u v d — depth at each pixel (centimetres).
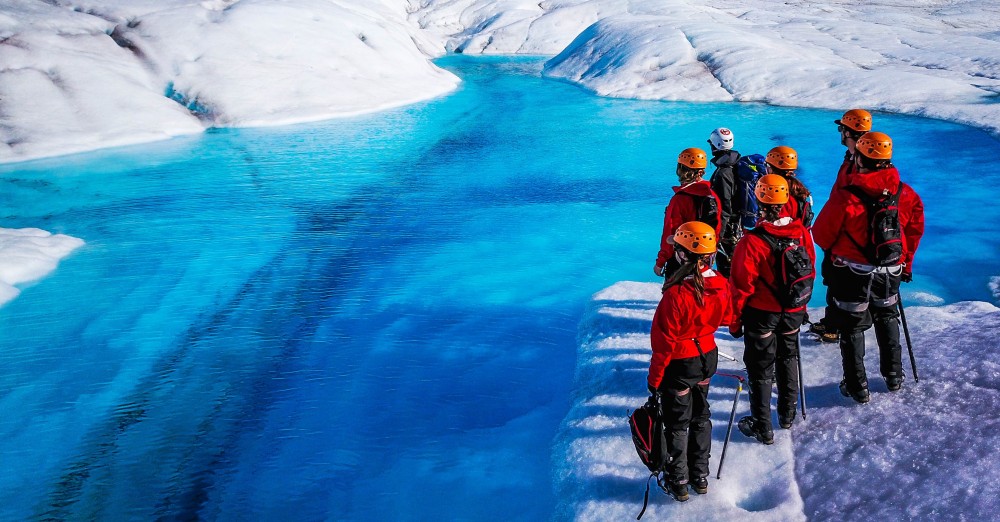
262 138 1544
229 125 1634
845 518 319
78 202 1107
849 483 340
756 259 358
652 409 338
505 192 1181
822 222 396
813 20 3234
